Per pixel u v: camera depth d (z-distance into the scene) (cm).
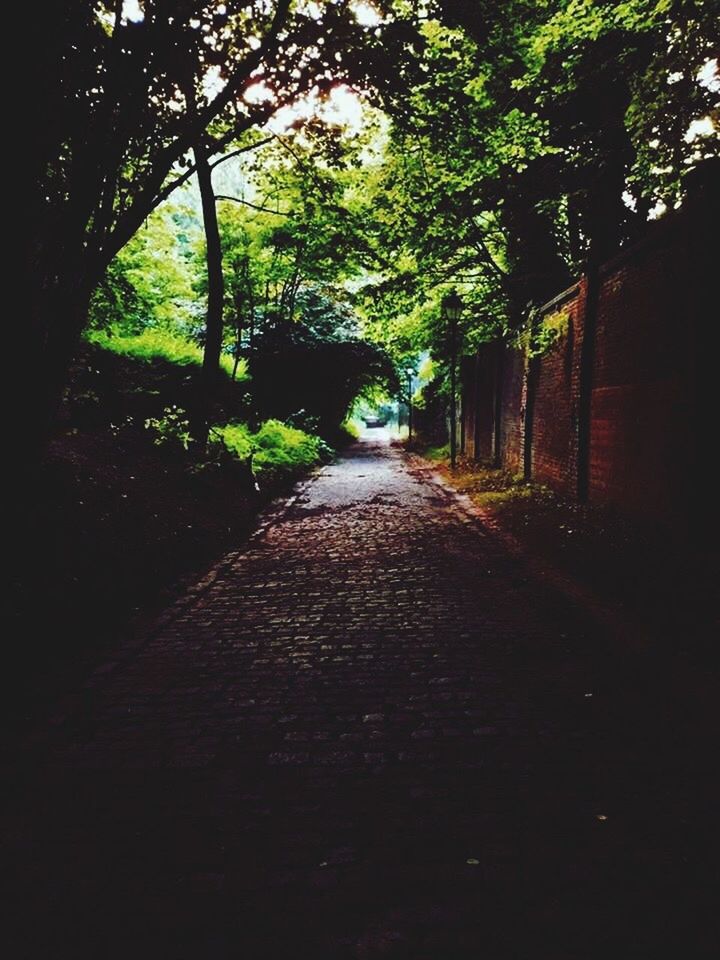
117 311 1412
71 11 505
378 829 289
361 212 1438
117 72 551
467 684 447
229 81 642
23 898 250
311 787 324
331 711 410
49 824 297
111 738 378
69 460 848
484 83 1036
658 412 820
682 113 752
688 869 258
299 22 670
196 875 261
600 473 1042
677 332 763
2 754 361
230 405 1906
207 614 625
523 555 828
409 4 767
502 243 1564
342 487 1655
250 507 1258
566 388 1228
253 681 461
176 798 316
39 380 526
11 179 457
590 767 337
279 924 235
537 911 238
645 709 402
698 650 470
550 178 1159
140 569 717
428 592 688
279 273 2098
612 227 1139
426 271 1528
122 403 1202
